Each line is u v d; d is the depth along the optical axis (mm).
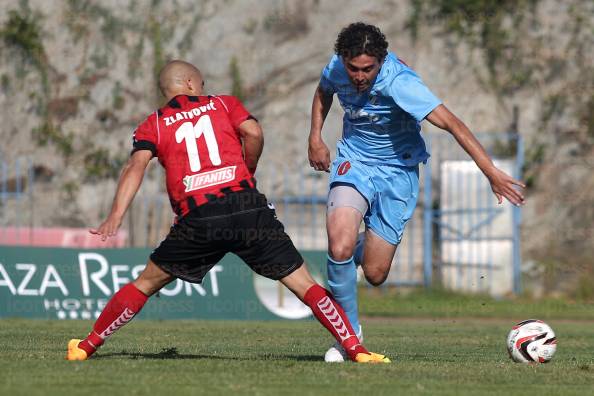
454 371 18438
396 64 20625
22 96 63094
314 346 25922
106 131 62500
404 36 63562
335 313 19328
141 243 57844
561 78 62875
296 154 61406
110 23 64000
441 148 59812
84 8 64188
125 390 15125
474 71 63000
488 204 58000
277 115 62250
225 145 18703
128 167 18094
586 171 61469
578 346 29516
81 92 63031
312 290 19125
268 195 60531
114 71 63406
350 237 20391
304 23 64062
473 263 57562
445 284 57125
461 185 58250
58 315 39688
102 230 17469
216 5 64250
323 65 63250
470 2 63312
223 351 23625
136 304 19188
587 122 62062
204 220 18234
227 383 16078
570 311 50719
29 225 60344
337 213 21016
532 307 51594
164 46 63656
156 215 58125
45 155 62094
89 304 40000
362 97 21125
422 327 39344
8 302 39656
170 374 17078
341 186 21672
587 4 63625
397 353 24875
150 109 62875
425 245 57250
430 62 63188
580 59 63062
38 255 39906
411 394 15273
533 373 18469
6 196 60406
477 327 39562
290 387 15750
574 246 60188
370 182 21953
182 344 25938
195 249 18562
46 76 63250
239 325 36625
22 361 18906
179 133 18516
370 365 18906
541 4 63656
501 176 18891
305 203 60094
